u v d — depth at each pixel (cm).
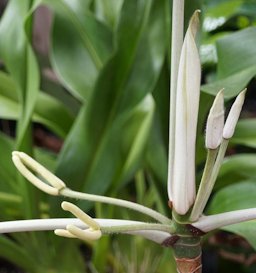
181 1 44
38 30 129
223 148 43
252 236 58
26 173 45
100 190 71
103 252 83
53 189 45
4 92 89
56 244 76
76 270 84
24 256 81
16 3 77
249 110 124
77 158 71
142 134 79
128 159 77
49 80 107
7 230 45
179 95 42
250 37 64
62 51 91
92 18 89
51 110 88
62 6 88
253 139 80
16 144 77
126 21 73
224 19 100
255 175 76
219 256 102
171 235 47
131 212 89
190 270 47
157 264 88
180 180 44
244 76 60
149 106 82
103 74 72
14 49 76
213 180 44
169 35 72
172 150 45
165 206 77
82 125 72
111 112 73
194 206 45
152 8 73
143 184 95
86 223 42
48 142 126
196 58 41
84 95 86
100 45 88
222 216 46
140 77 73
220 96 40
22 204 82
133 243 90
